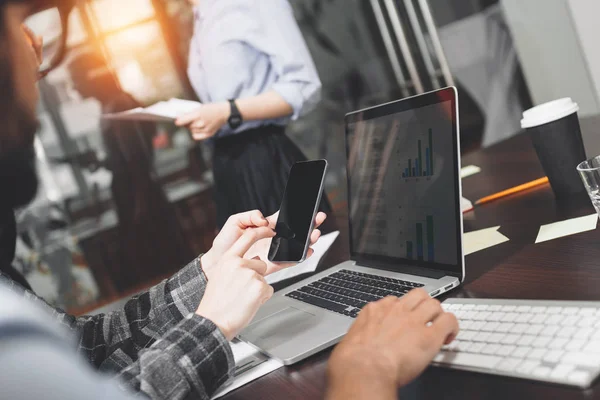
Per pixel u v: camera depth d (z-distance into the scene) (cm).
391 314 64
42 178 322
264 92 252
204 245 352
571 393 51
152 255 346
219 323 72
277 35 247
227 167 260
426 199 96
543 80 365
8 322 35
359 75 370
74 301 337
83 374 37
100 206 336
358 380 54
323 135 368
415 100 99
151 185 341
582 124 163
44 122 320
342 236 148
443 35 369
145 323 97
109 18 323
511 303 71
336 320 86
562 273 79
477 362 61
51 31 295
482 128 379
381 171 110
